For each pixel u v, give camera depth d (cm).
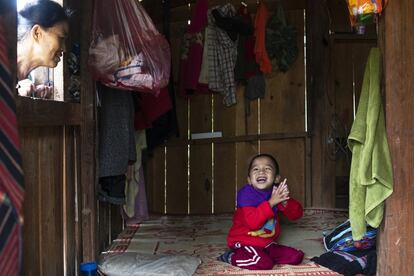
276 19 438
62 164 235
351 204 233
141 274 246
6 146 109
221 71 438
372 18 235
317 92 444
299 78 452
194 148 468
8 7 134
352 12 221
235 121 459
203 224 402
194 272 252
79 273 254
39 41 207
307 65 448
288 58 442
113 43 260
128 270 250
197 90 443
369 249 270
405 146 216
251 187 284
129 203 376
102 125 283
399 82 215
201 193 467
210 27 434
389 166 217
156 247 317
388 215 219
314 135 447
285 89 455
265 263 256
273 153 459
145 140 392
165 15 432
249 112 458
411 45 213
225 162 462
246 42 437
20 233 108
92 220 260
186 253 298
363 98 232
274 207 282
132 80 264
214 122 462
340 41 446
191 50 430
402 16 213
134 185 381
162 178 475
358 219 231
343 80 449
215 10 430
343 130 446
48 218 217
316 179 448
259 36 425
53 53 211
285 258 266
